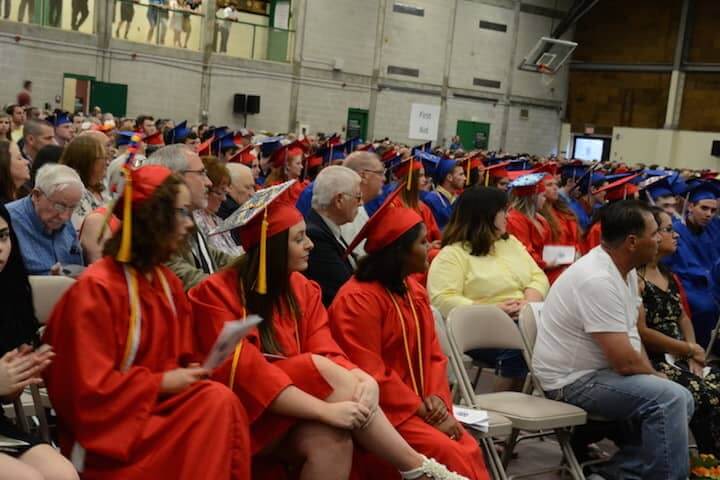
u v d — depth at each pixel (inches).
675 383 169.8
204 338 130.0
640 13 1064.8
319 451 124.6
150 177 118.3
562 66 1114.1
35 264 167.9
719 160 1018.7
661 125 1055.6
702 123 1031.0
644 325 193.0
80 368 110.8
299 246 135.0
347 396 129.3
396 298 152.0
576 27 1109.7
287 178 304.0
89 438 111.2
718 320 233.3
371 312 147.8
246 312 132.7
